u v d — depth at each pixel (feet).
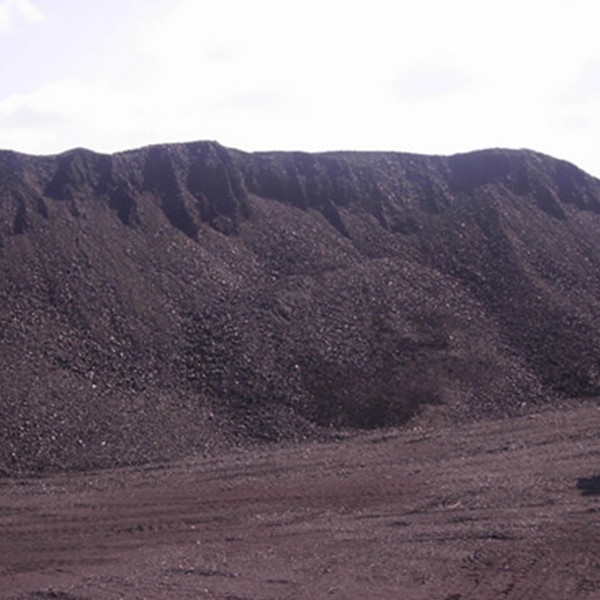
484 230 123.65
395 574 38.99
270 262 112.16
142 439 76.33
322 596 35.94
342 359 93.15
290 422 82.94
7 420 74.49
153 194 119.96
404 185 134.10
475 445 73.05
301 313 99.86
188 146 129.70
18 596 38.81
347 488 61.21
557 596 35.27
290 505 57.47
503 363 96.63
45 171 117.50
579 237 127.75
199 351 92.32
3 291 94.17
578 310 107.55
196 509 57.31
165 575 40.60
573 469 61.21
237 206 121.39
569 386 93.71
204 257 109.29
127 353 90.02
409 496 58.13
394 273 111.75
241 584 38.27
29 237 103.14
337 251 116.67
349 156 137.80
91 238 105.91
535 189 136.87
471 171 139.44
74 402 79.82
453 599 35.22
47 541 51.19
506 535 45.01
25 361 84.43
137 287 100.17
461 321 103.60
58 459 71.51
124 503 59.47
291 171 131.34
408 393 89.35
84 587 39.01
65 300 95.04
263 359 91.50
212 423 81.87
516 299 108.99
